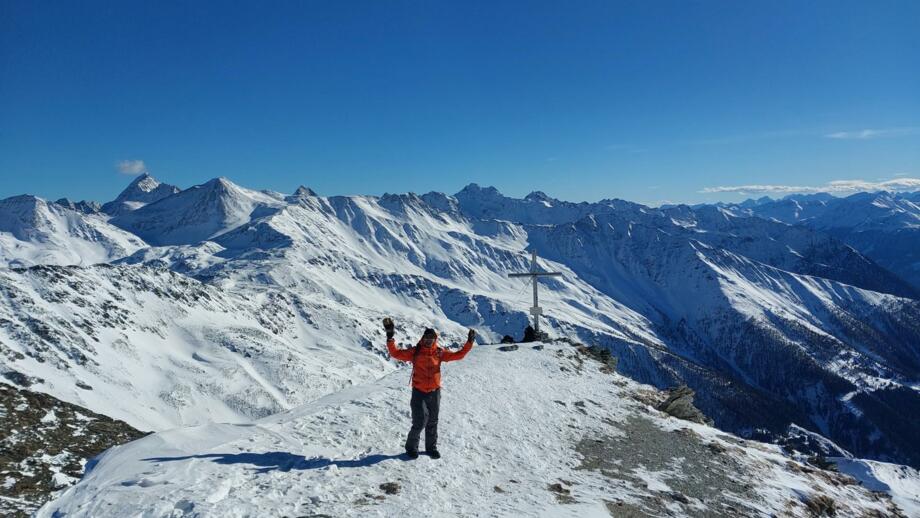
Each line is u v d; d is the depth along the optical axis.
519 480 12.00
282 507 8.59
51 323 117.00
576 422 17.77
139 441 11.03
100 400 95.31
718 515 12.22
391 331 12.21
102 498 8.30
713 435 19.98
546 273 35.38
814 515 13.96
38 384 90.56
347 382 142.88
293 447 11.55
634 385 26.88
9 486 13.49
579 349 32.06
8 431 17.84
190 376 121.56
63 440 18.52
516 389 20.50
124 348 122.81
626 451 15.75
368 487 9.98
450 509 9.63
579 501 11.20
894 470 26.95
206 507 8.09
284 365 138.62
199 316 164.75
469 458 12.76
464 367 23.41
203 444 11.05
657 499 12.34
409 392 17.50
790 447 22.77
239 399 117.00
